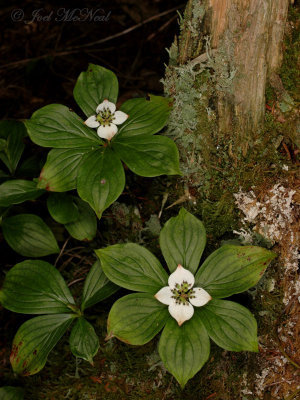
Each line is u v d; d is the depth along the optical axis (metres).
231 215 0.39
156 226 0.42
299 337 0.38
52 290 0.38
